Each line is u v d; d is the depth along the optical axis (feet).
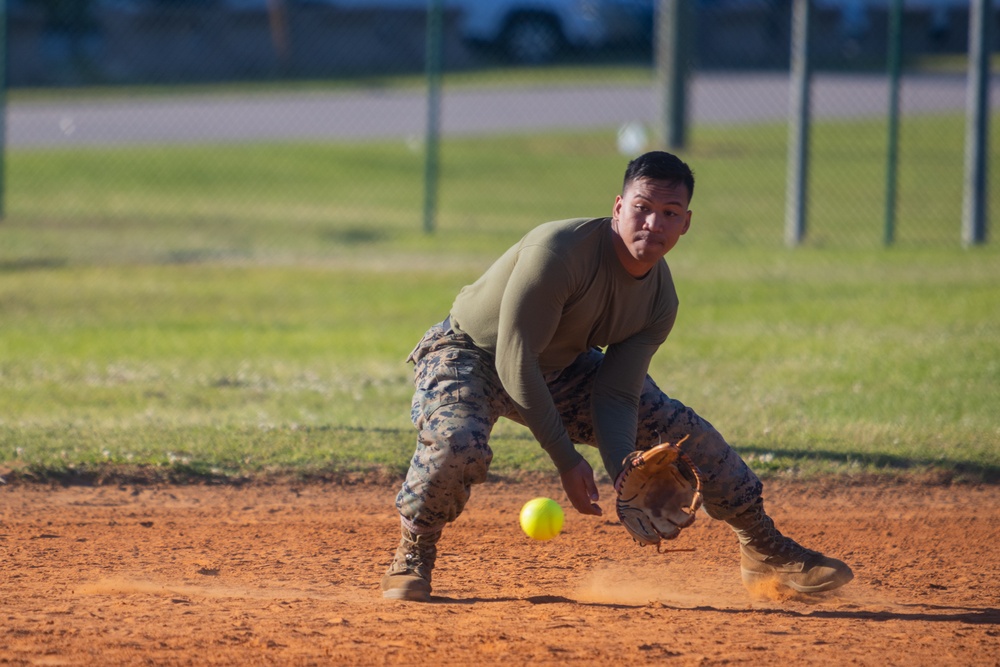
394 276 164.14
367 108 346.54
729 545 69.05
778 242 190.08
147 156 277.03
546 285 49.70
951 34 354.33
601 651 47.91
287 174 260.21
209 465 80.74
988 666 46.96
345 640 49.11
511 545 68.33
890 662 47.19
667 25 278.67
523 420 56.39
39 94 370.53
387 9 404.16
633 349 53.42
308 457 82.79
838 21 359.25
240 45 402.31
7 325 132.05
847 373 108.27
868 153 269.85
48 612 52.85
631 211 49.32
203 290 154.71
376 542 68.39
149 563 62.85
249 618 52.31
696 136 297.94
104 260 173.78
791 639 50.26
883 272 161.89
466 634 50.14
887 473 81.61
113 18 392.88
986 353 114.73
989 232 195.21
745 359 114.21
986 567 64.39
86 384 103.96
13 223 203.00
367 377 108.88
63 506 73.41
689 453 55.67
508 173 261.44
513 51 402.11
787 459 83.25
